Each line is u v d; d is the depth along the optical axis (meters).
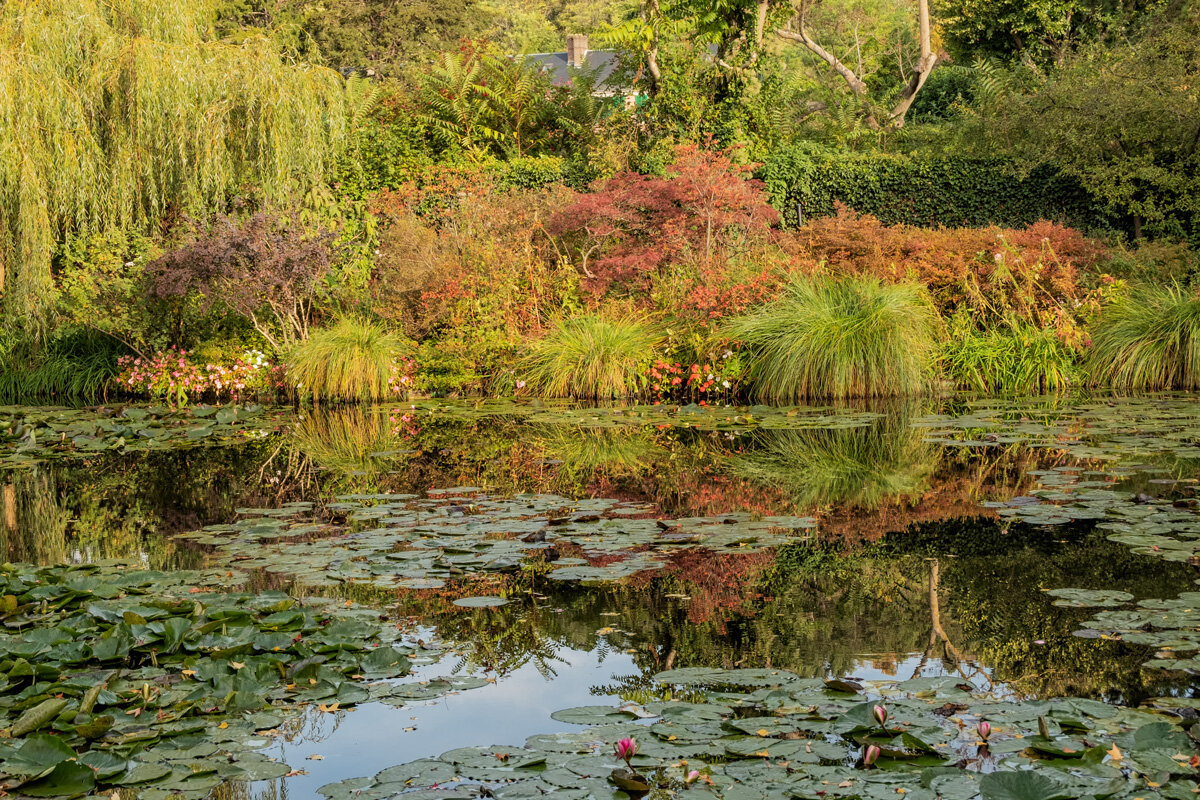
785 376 10.49
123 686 3.32
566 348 11.58
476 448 8.27
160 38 13.85
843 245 12.42
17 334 13.30
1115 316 11.18
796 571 4.55
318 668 3.42
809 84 21.84
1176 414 8.88
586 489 6.54
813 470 6.92
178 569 4.83
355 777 2.69
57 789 2.63
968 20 21.84
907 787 2.48
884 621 3.84
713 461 7.37
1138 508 5.43
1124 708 2.93
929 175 14.94
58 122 11.99
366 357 11.66
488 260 12.48
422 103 19.06
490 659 3.59
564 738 2.89
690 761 2.68
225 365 12.45
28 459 8.36
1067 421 8.61
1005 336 11.46
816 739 2.80
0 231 11.95
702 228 12.77
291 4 35.25
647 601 4.21
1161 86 13.72
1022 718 2.88
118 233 12.66
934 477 6.54
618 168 15.03
